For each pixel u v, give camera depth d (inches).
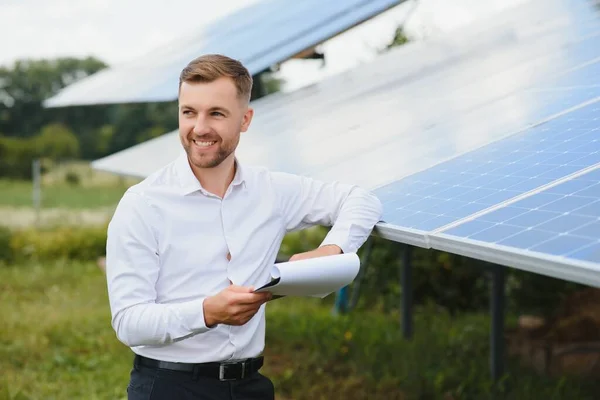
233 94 109.7
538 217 97.2
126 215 110.3
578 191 101.5
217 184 116.1
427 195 124.7
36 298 372.8
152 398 113.1
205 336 113.5
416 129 174.9
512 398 211.2
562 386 220.8
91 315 325.1
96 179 1330.0
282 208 125.0
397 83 245.8
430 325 299.4
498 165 126.7
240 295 101.0
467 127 159.5
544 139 131.1
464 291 341.7
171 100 255.0
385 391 223.6
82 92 395.9
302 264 103.5
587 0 255.3
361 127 197.2
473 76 211.8
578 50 191.8
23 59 1781.5
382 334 283.6
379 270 359.9
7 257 477.7
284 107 276.7
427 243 106.1
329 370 248.8
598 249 82.1
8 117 1679.4
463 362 248.4
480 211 107.2
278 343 286.0
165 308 104.2
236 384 116.0
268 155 195.2
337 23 265.9
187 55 343.9
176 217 112.4
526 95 167.8
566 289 308.3
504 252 90.6
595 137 122.1
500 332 230.5
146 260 109.8
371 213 121.2
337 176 153.6
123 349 279.0
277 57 258.2
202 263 112.8
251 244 117.0
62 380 245.6
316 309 346.3
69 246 494.6
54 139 1437.0
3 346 276.5
